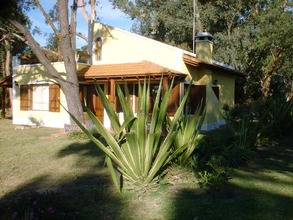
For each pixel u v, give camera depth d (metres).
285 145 9.51
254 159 7.67
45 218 4.29
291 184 5.84
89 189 5.90
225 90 18.47
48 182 6.76
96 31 17.20
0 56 33.00
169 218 4.51
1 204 4.95
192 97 15.03
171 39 29.22
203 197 5.22
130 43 15.89
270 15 21.34
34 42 13.12
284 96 12.38
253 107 10.89
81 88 16.88
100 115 16.80
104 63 16.84
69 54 13.50
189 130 6.38
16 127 16.14
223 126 16.80
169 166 6.48
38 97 17.64
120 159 5.56
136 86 15.42
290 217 4.39
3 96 21.77
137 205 5.02
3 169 7.95
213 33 27.89
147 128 5.62
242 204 4.87
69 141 10.97
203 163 6.50
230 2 25.17
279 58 23.30
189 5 25.78
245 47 24.66
